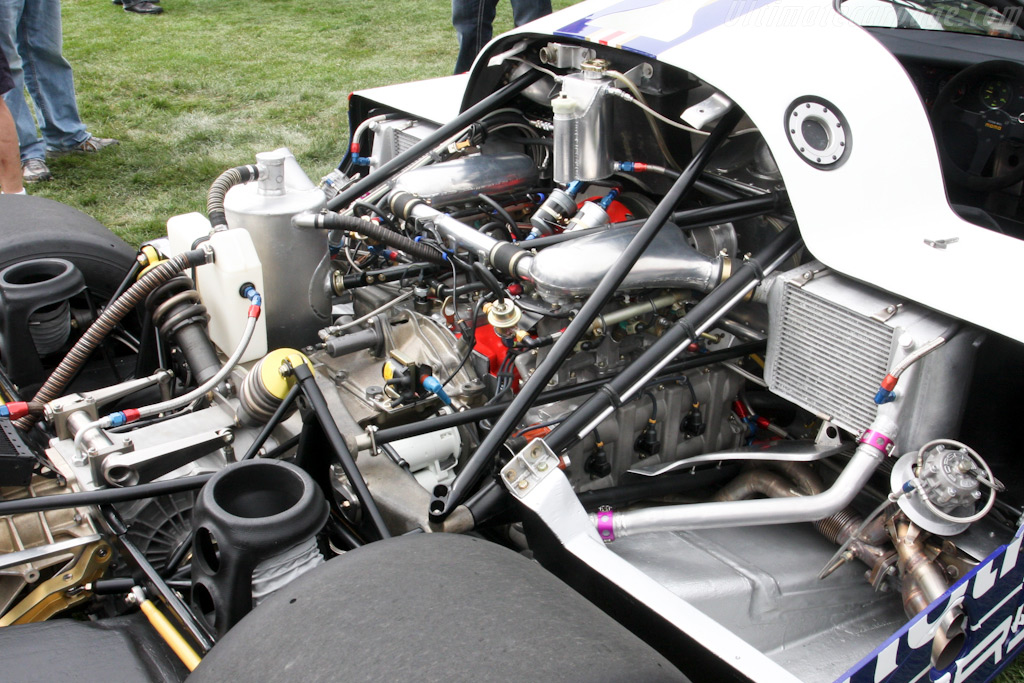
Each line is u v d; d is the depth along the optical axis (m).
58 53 5.55
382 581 1.40
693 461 2.17
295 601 1.39
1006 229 2.66
